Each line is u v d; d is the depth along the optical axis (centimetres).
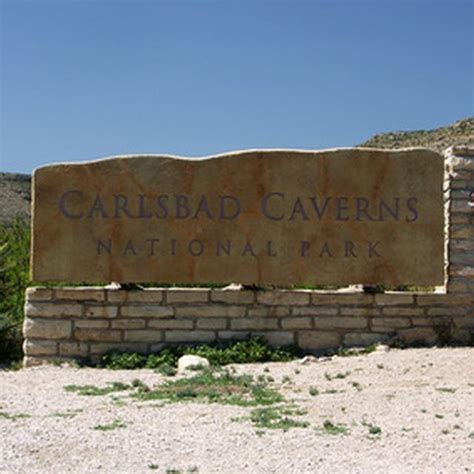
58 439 738
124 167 1298
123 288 1290
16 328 1452
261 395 955
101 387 1040
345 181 1310
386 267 1312
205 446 716
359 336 1305
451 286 1332
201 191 1300
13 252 1574
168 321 1279
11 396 966
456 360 1167
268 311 1292
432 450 709
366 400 926
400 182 1317
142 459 676
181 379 1083
